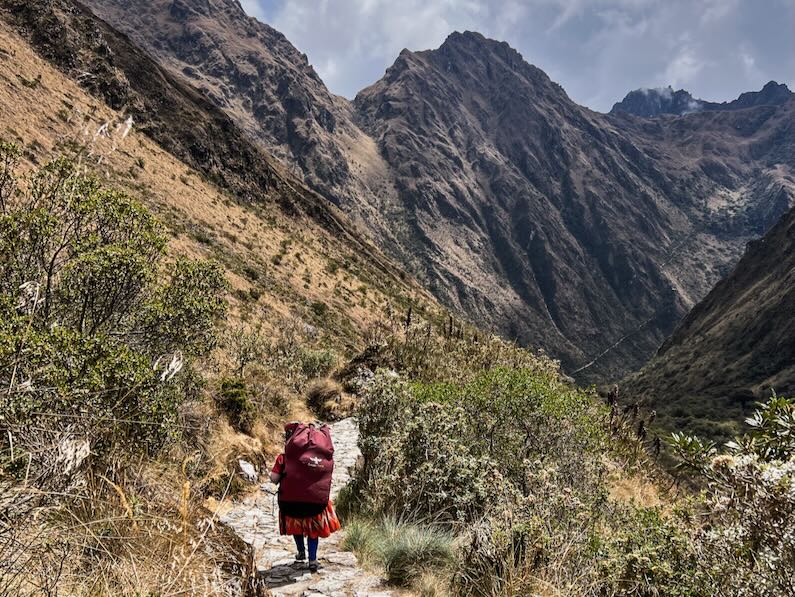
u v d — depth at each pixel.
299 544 5.60
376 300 102.25
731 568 3.55
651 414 12.24
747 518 3.39
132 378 4.55
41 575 2.39
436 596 4.57
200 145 120.62
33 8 88.44
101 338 4.63
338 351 42.44
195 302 7.42
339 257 131.12
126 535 3.03
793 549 3.14
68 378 4.01
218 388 11.16
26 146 45.06
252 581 3.77
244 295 52.38
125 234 6.66
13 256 5.20
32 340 3.91
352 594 4.68
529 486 6.36
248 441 10.19
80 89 76.69
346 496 8.08
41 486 2.57
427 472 6.70
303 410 16.06
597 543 4.92
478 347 17.95
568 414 8.87
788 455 3.63
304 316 63.66
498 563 4.65
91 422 3.49
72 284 5.83
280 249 94.25
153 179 75.62
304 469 5.54
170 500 3.93
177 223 65.19
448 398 9.73
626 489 9.51
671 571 4.21
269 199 134.12
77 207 5.70
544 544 4.54
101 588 2.55
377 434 9.16
